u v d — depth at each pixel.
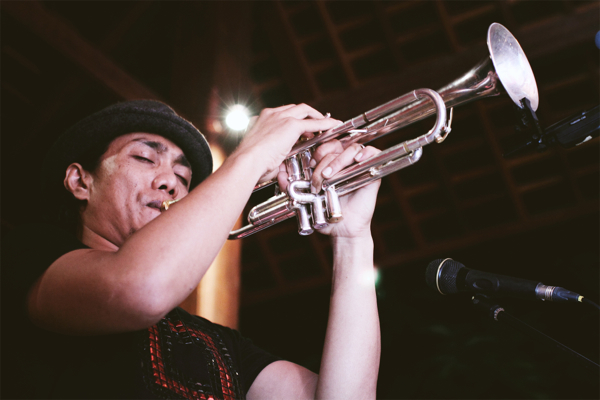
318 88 5.81
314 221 1.44
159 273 0.97
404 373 5.53
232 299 3.81
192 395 1.14
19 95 5.09
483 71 1.43
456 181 5.80
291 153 1.45
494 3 5.17
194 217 1.03
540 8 5.23
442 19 5.29
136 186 1.42
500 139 5.61
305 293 6.66
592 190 5.77
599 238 5.94
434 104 1.35
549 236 6.07
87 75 4.23
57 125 5.12
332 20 5.59
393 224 6.00
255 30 5.72
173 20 5.11
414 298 6.01
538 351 5.24
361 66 5.73
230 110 4.32
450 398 5.02
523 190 5.74
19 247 1.12
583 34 4.89
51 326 1.04
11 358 1.05
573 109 5.51
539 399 4.73
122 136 1.51
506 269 6.13
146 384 1.09
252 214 1.51
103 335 1.10
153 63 5.62
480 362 5.03
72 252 1.07
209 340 1.34
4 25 4.47
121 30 5.04
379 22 5.40
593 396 5.13
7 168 5.32
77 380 1.04
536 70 5.44
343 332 1.39
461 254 6.21
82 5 5.06
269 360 1.48
